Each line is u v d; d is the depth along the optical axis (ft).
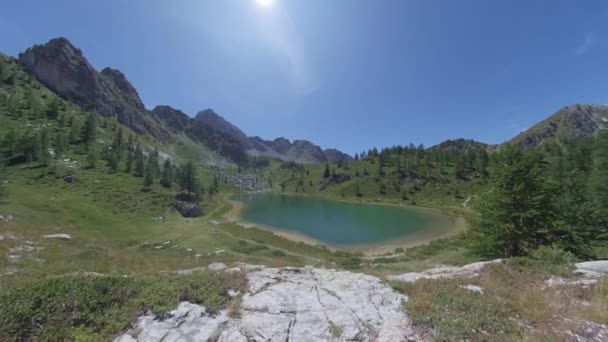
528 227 66.95
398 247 167.22
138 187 256.52
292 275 35.76
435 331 22.38
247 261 103.14
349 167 607.37
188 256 109.81
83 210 167.22
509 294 29.09
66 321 21.83
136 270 52.65
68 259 56.54
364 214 303.89
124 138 490.49
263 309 26.25
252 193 559.38
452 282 33.37
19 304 21.80
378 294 30.09
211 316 24.68
